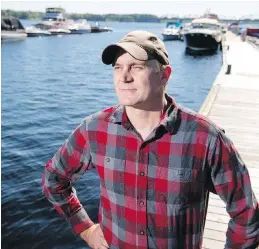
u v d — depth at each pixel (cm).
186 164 113
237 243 124
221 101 755
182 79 1975
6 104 1335
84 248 435
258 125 590
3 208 527
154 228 120
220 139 113
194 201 117
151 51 110
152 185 116
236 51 2103
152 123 117
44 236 459
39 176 654
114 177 122
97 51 3669
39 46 3966
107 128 122
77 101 1438
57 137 930
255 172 402
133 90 112
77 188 592
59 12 6009
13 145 843
